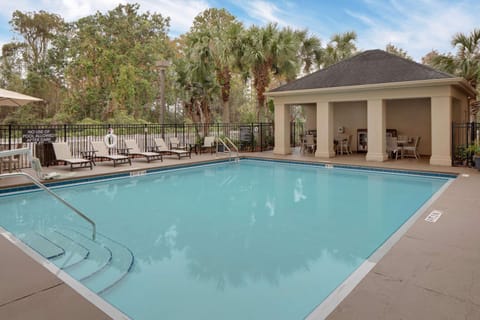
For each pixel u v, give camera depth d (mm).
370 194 8609
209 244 5133
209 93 20422
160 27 43281
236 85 39250
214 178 11109
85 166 11523
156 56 38969
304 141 16469
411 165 11984
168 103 41656
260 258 4586
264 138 18375
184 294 3588
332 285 3783
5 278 3371
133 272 4125
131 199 8164
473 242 4395
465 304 2867
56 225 6055
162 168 12141
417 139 13852
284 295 3564
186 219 6488
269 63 17781
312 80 15211
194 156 15266
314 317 2760
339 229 5848
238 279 3941
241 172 12344
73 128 14969
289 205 7570
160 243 5168
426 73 12250
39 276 3422
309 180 10664
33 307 2818
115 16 39844
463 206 6273
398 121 15703
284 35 17406
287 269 4223
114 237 5434
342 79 14195
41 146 11469
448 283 3258
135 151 13406
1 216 6613
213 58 17766
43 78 38438
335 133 17469
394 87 12539
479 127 11859
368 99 13281
